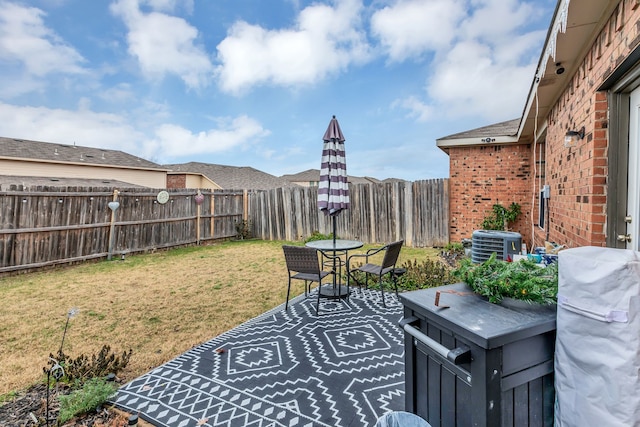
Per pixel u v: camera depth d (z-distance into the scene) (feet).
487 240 16.74
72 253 23.00
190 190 31.73
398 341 10.53
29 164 48.11
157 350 10.36
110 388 7.61
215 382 8.38
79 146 61.87
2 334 11.56
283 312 13.35
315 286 17.24
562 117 13.26
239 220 36.81
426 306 5.14
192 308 14.15
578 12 8.00
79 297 15.71
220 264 23.18
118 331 11.78
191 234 31.81
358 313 13.09
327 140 15.56
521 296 4.97
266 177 92.43
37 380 8.66
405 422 5.15
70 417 6.87
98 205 24.58
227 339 10.87
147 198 27.99
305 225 34.27
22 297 15.74
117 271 21.18
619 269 3.70
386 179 121.60
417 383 5.52
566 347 4.22
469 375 4.39
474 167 27.89
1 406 7.54
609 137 8.75
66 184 47.37
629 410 3.65
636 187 8.18
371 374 8.63
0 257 19.65
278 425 6.79
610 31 7.89
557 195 14.30
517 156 26.73
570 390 4.19
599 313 3.84
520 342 4.38
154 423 6.93
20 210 20.49
